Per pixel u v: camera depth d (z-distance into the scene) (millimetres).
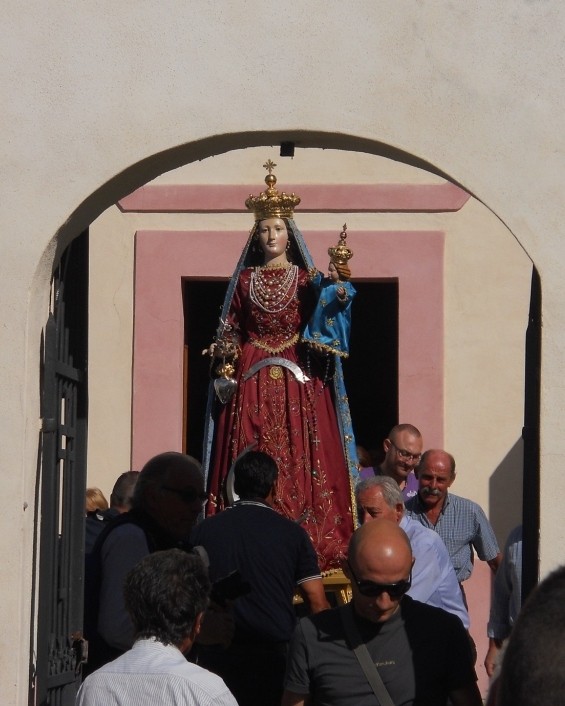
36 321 7070
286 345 10078
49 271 7129
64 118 7000
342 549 9852
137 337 12469
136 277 12500
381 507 8328
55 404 7148
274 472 7871
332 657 5969
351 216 12438
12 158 7008
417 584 8133
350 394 13406
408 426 10672
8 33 7055
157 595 5527
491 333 12297
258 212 10172
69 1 7039
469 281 12336
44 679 6930
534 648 3389
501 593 9570
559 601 3441
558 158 6770
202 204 12516
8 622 6750
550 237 6746
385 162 12438
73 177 6992
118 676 5418
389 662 5926
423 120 6844
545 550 6602
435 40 6867
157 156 7008
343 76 6891
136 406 12430
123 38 7000
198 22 6977
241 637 7496
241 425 9984
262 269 10125
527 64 6812
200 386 12953
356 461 10094
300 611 9211
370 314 13227
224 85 6945
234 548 7559
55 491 7215
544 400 6660
